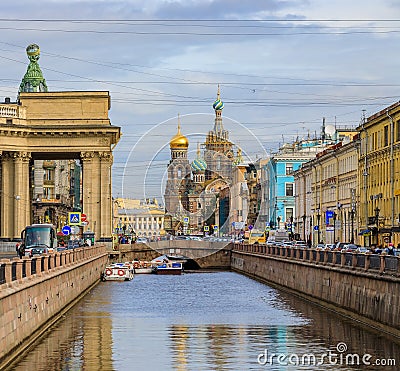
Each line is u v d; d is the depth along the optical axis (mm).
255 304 72188
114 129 125562
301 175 180000
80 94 126188
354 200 129875
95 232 127062
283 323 56500
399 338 45938
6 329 39906
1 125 122938
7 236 126875
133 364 40594
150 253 141000
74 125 125875
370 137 122125
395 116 108562
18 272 45031
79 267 79250
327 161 153375
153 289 93125
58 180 182500
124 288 95062
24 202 127125
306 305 70438
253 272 116438
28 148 126625
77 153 128375
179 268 128125
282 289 89562
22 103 126188
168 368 39469
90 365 40406
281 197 192750
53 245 89062
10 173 126688
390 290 47875
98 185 126625
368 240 118938
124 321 58594
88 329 53844
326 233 152625
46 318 54125
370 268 53344
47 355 43250
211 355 43000
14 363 40844
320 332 51219
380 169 116312
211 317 61094
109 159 126562
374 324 51625
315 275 71312
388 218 110750
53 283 58375
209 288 94250
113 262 126812
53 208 177500
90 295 84188
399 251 71188
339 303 61656
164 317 61344
